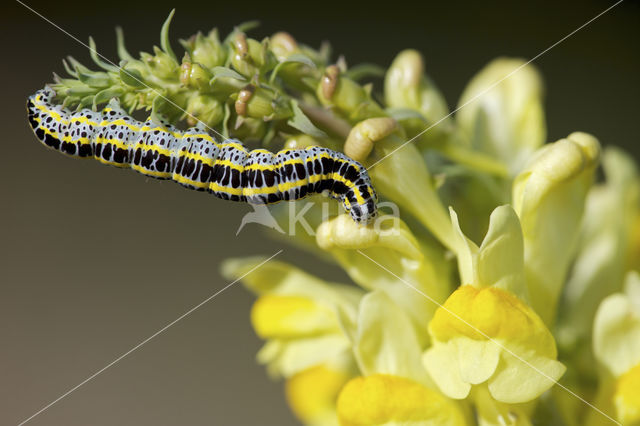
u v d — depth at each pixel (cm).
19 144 43
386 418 17
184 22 46
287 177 16
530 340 16
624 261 18
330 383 19
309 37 46
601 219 18
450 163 17
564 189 17
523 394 16
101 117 16
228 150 16
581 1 47
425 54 46
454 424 17
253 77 16
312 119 16
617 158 19
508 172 17
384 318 17
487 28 47
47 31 46
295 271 18
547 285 17
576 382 17
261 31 46
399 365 17
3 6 46
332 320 18
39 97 17
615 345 17
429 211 17
